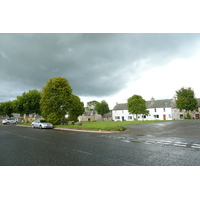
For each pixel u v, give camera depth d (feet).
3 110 165.37
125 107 211.20
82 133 45.47
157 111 182.60
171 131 42.34
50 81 77.82
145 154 19.48
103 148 23.49
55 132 49.98
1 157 19.16
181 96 148.36
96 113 261.24
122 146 24.73
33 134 44.57
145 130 47.21
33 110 111.04
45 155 19.90
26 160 17.87
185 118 151.23
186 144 24.81
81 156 19.17
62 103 75.36
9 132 51.57
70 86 80.64
